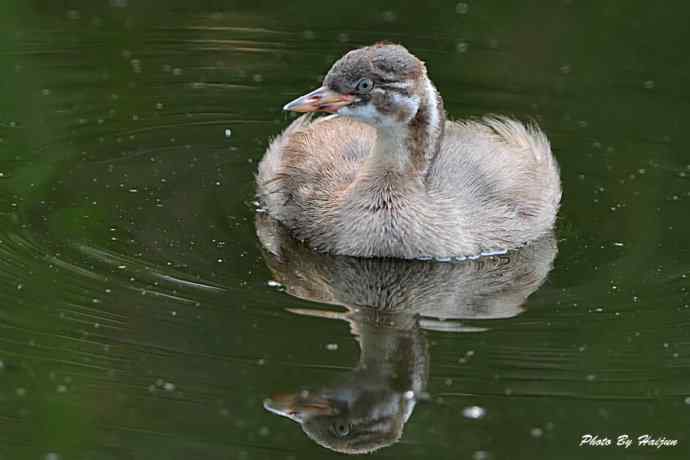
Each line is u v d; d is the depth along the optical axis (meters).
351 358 12.52
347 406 11.88
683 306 13.71
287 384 12.12
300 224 15.41
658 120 18.31
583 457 11.35
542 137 17.06
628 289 14.15
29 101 18.23
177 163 17.00
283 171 15.96
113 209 15.56
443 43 20.08
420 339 12.98
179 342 12.70
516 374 12.43
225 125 18.11
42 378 12.10
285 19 20.72
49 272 13.87
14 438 11.32
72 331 12.80
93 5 20.84
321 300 13.70
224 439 11.41
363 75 14.55
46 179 16.23
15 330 12.80
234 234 15.17
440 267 14.80
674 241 15.38
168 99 18.64
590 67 19.48
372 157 15.02
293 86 19.08
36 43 19.67
